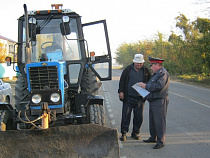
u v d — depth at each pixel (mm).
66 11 6668
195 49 21859
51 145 4457
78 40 6664
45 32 6586
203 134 6832
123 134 6562
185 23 28344
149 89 5828
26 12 5570
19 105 5785
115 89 17859
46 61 5496
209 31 21250
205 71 21344
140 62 6371
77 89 6562
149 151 5766
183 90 16203
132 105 6531
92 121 5520
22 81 6621
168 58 32594
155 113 5945
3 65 26516
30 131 4434
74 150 4461
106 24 6730
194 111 9688
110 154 4457
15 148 4430
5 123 5383
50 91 5270
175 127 7566
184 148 5871
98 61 6754
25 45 6109
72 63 6555
